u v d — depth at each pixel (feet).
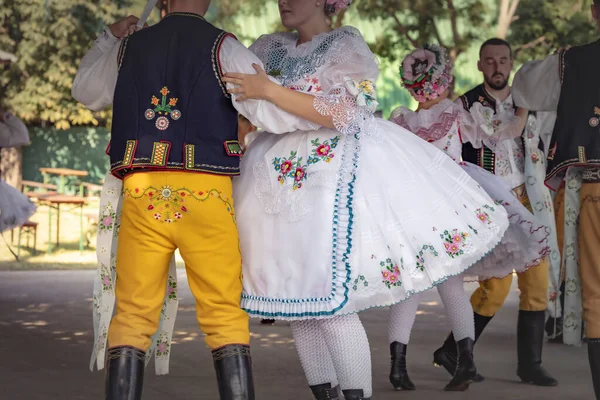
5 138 26.08
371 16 53.67
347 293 10.72
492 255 15.29
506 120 16.44
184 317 26.89
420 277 11.16
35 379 17.04
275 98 10.72
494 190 15.07
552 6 53.36
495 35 56.59
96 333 11.59
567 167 13.78
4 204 27.89
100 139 73.72
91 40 66.59
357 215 10.90
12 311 28.07
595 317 13.53
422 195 11.38
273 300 10.99
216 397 15.62
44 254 49.67
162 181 10.55
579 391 16.42
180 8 11.15
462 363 16.07
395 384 16.29
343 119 10.99
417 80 15.80
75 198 51.24
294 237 10.94
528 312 17.06
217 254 10.64
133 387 10.48
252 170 11.44
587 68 13.80
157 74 10.73
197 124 10.58
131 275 10.68
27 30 65.62
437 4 53.67
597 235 13.70
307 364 12.18
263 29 62.13
